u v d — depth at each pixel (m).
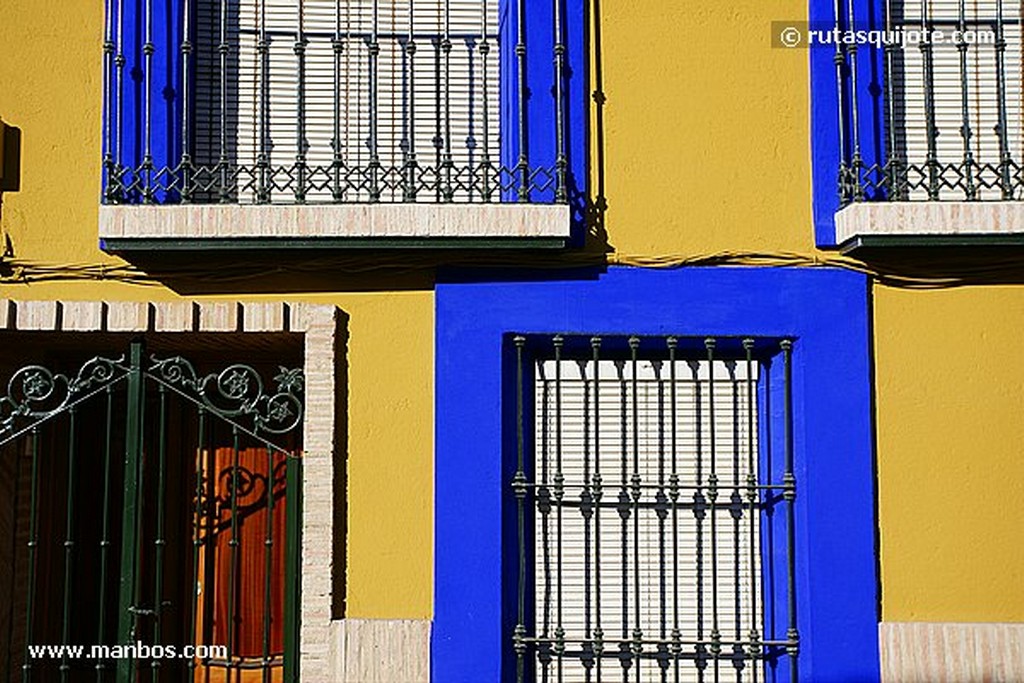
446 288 7.04
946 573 6.90
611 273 7.07
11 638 7.21
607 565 7.14
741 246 7.11
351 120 7.48
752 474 7.09
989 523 6.94
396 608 6.88
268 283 7.07
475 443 6.93
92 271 7.05
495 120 7.52
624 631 7.09
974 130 7.47
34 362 7.77
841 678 6.79
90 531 8.19
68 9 7.24
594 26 7.25
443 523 6.88
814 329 7.04
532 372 7.27
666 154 7.17
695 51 7.25
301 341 7.34
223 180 7.01
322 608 6.75
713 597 7.14
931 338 7.06
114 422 8.23
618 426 7.23
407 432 6.98
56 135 7.16
